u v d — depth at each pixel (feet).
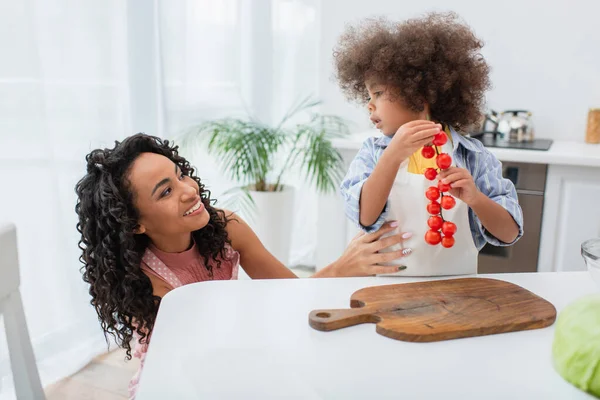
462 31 3.58
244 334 2.32
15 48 5.32
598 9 7.32
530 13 7.65
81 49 6.07
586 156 6.14
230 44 8.54
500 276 3.02
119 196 3.03
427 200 3.24
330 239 7.75
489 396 1.91
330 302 2.65
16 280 2.84
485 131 7.74
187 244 3.48
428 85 3.35
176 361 2.11
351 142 7.28
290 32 9.69
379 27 3.68
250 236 4.00
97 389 5.91
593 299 2.11
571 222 6.47
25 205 5.60
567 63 7.62
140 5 6.72
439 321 2.36
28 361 2.91
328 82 8.69
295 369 2.06
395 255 3.28
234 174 8.00
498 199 3.46
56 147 5.95
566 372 1.99
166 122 7.30
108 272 3.14
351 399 1.89
